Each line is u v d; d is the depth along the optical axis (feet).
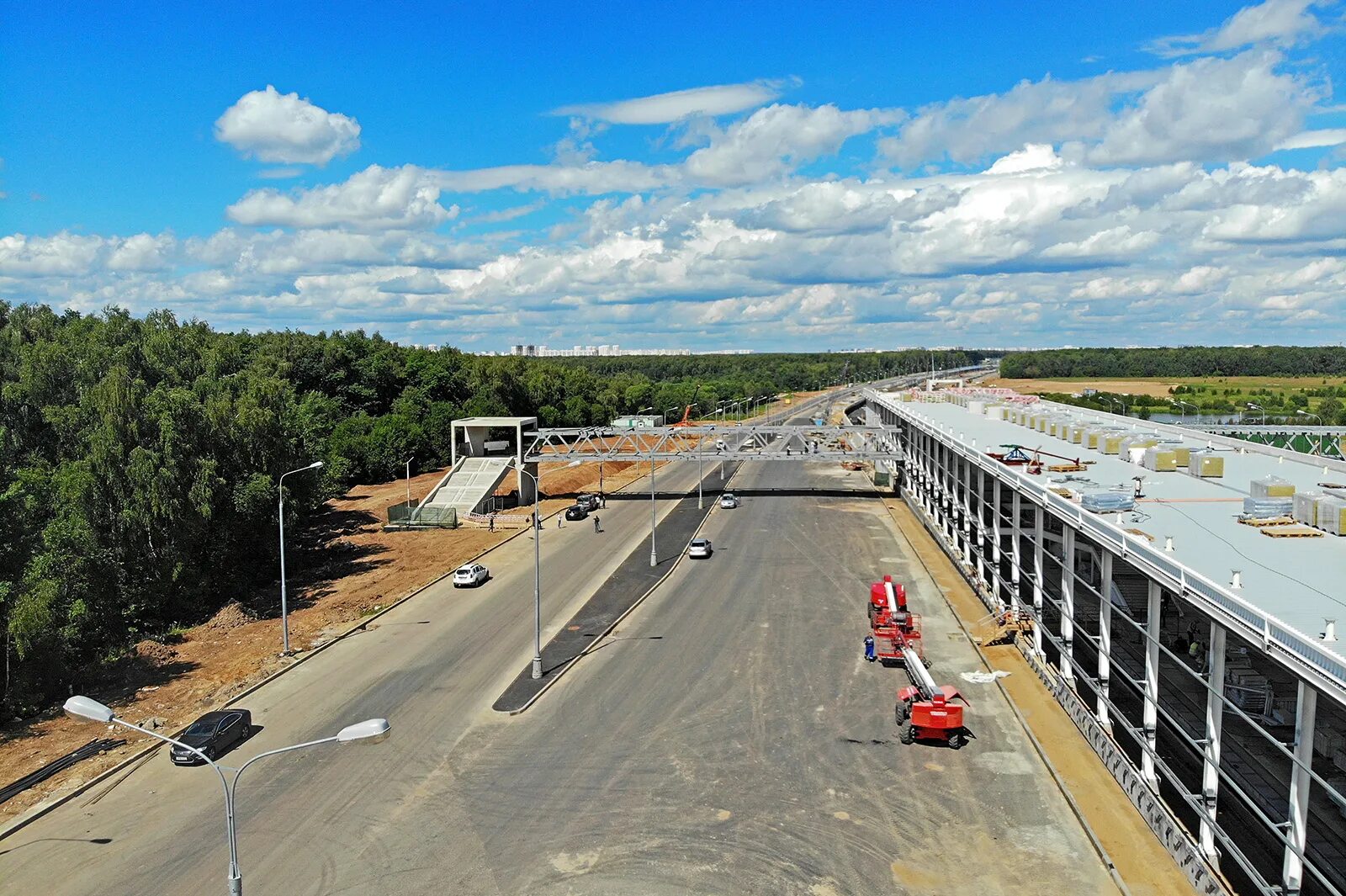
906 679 153.17
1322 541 118.21
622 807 111.55
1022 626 170.19
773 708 142.00
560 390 619.26
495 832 106.11
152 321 305.12
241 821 109.81
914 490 338.34
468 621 194.70
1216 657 92.48
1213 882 89.10
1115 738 128.36
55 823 110.11
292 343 509.76
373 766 124.26
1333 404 515.09
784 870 97.19
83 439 207.72
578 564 248.93
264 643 182.80
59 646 154.71
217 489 210.59
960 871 96.63
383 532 306.96
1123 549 111.75
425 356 575.38
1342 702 67.36
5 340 289.33
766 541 274.98
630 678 156.87
